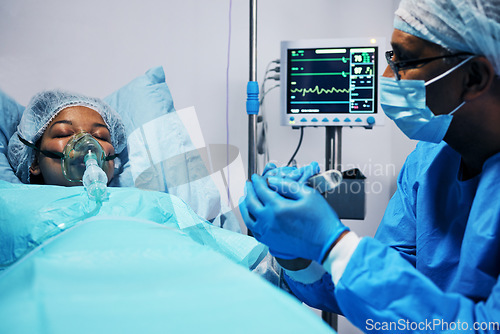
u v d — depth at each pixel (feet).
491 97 2.67
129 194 4.10
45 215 3.64
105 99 6.38
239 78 7.15
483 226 2.60
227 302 1.69
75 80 6.84
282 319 1.55
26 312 1.58
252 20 5.40
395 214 3.63
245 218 2.89
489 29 2.52
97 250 2.30
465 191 3.04
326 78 5.62
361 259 2.42
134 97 6.25
